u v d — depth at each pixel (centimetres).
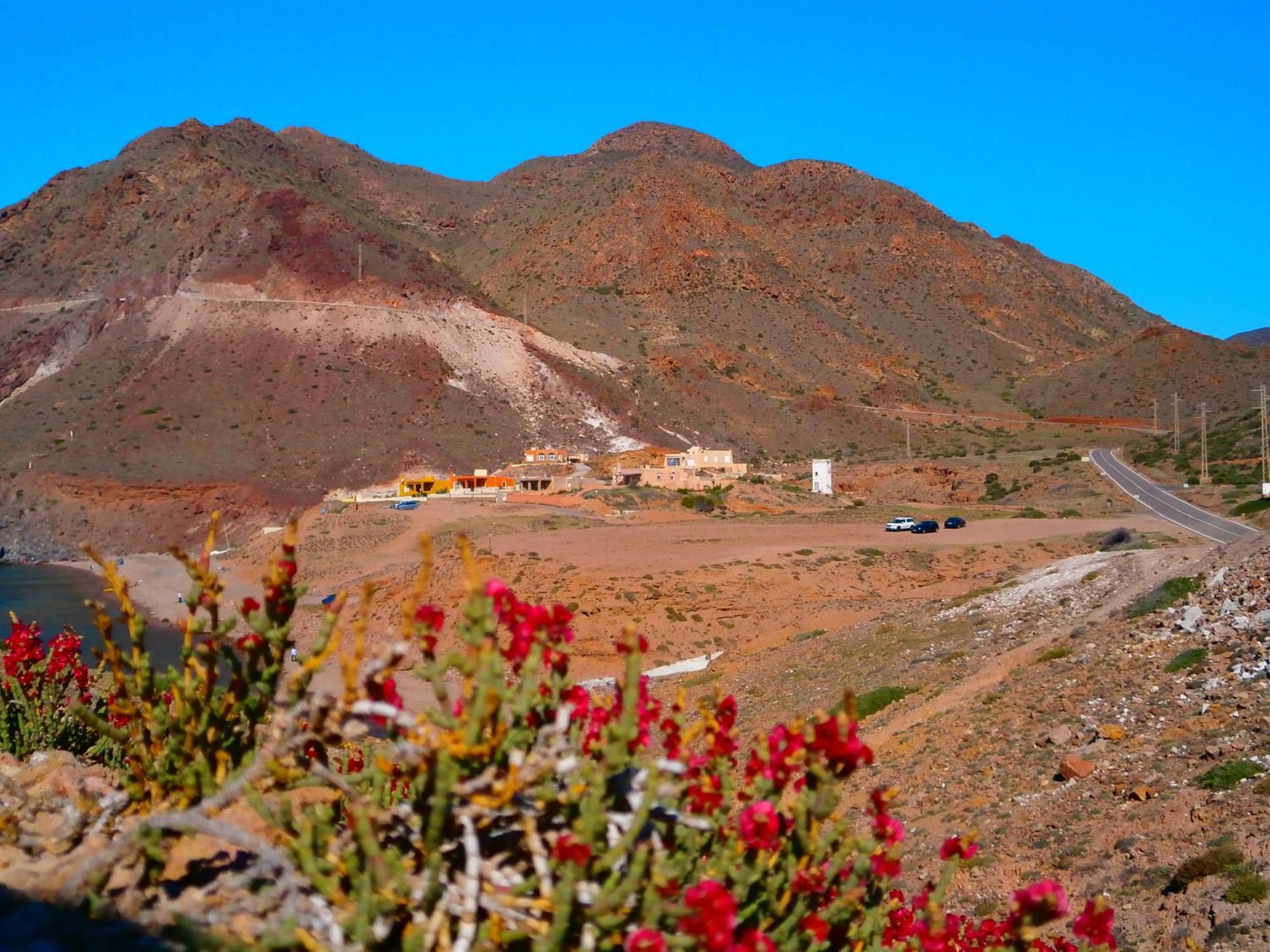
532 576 4844
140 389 11725
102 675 780
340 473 10344
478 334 13700
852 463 11319
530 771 359
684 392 14500
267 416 11344
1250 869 1081
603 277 18750
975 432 14012
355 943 340
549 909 346
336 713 379
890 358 17112
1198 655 1894
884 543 5862
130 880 373
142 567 7800
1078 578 3064
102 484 9738
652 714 435
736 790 445
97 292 14012
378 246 15038
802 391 15438
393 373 12438
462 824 363
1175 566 2797
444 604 4212
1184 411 13950
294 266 14200
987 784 1658
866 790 1808
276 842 403
